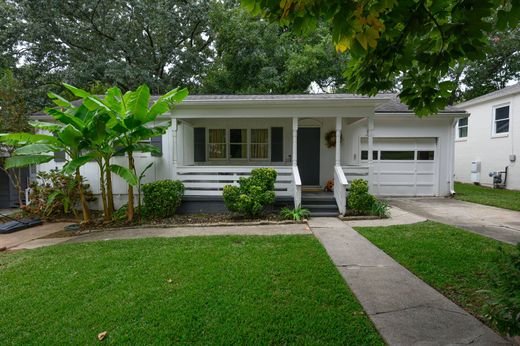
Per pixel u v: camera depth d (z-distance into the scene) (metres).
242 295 3.25
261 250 4.82
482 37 2.41
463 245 4.88
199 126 10.48
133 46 17.72
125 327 2.70
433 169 10.82
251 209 7.19
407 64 2.90
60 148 6.89
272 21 2.45
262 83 16.06
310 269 3.96
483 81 21.19
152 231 6.47
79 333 2.64
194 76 19.16
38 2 14.77
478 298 3.11
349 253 4.65
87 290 3.50
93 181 9.18
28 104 14.69
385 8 1.98
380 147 10.84
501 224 6.42
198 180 8.44
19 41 15.71
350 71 3.27
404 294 3.24
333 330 2.58
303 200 8.23
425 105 3.44
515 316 2.00
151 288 3.49
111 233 6.44
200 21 17.94
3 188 11.19
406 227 6.17
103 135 6.43
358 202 7.45
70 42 16.62
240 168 8.39
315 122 10.48
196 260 4.39
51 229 7.25
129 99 6.90
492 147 13.59
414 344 2.36
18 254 5.15
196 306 3.03
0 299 3.33
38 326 2.77
